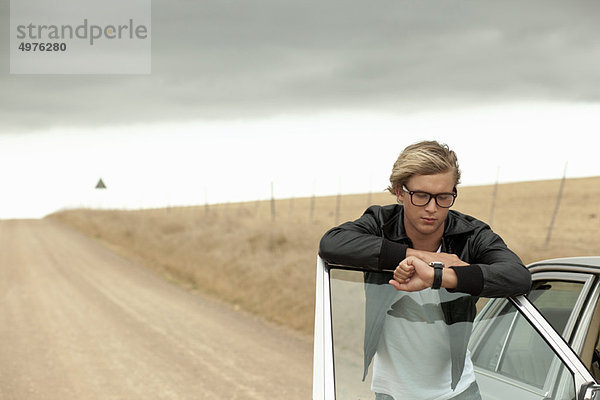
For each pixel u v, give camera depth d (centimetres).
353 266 246
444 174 241
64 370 991
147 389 884
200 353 1091
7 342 1195
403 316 245
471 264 260
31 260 2773
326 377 225
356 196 10906
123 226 4325
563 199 7106
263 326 1320
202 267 2155
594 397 222
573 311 314
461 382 254
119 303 1648
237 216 5312
